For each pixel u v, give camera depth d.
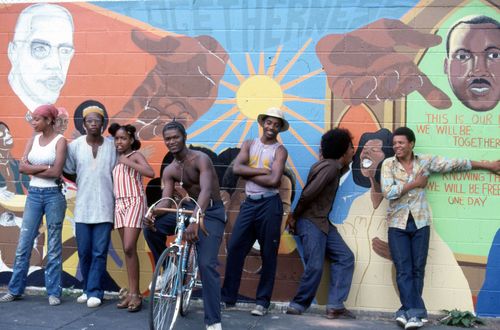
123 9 6.61
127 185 5.98
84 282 6.26
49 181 6.13
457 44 6.13
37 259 6.71
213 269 5.11
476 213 6.08
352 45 6.26
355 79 6.25
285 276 6.32
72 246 6.66
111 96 6.62
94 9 6.65
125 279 6.58
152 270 6.50
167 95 6.53
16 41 6.75
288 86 6.34
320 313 6.22
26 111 6.74
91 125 6.08
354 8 6.26
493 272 6.05
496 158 6.05
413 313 5.69
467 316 5.95
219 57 6.45
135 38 6.59
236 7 6.42
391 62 6.21
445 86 6.14
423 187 5.95
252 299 6.38
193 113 6.49
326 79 6.29
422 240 5.84
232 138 6.43
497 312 6.02
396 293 6.14
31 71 6.73
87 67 6.66
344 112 6.26
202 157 5.25
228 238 6.42
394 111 6.20
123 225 5.93
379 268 6.17
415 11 6.18
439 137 6.14
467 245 6.08
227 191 6.42
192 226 4.94
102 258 6.17
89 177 6.12
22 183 6.74
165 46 6.54
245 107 6.41
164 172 5.39
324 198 6.02
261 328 5.62
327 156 6.01
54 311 5.93
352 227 6.21
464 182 6.10
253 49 6.40
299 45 6.33
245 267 6.40
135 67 6.59
